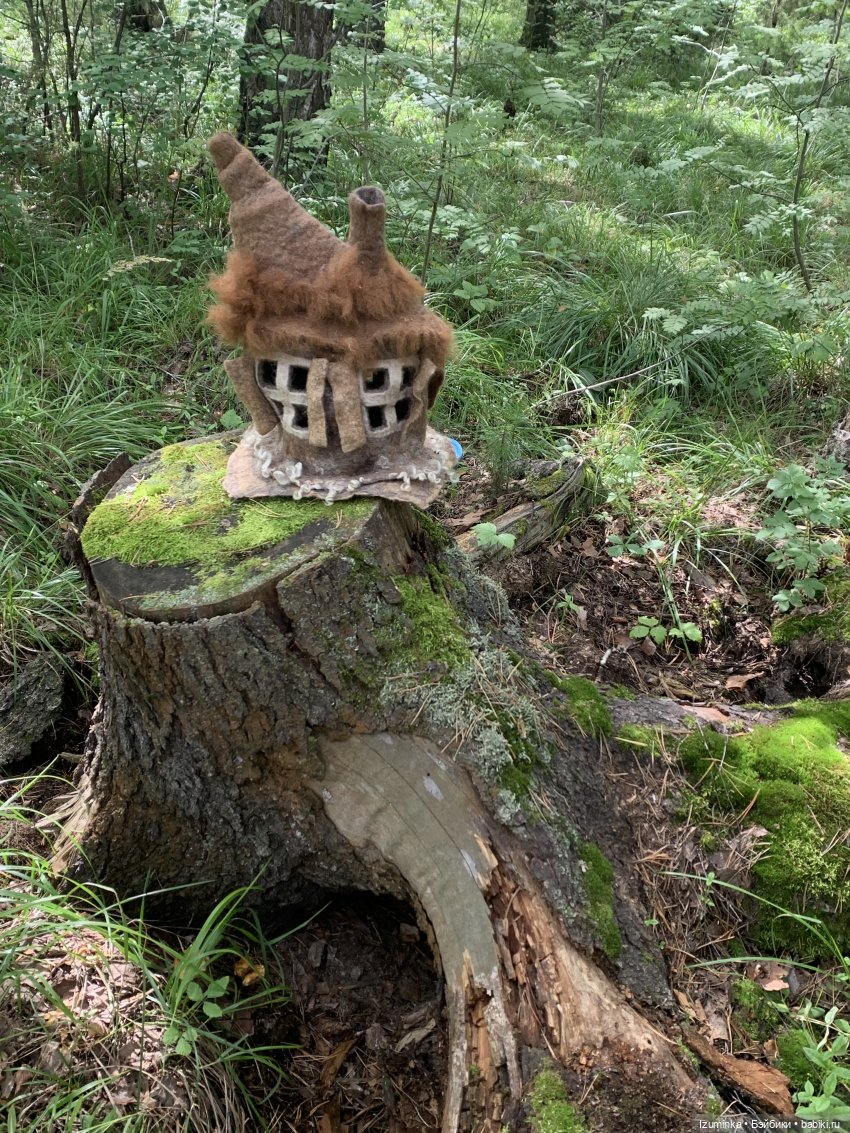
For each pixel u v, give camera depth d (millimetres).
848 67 2727
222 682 911
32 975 902
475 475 1674
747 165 3049
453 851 927
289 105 2582
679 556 1571
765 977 988
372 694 930
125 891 1065
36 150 2477
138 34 2461
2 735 1215
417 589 991
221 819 1018
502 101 3432
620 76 4266
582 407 1888
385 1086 979
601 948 909
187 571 923
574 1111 812
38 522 1490
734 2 3066
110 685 981
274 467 1012
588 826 1007
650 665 1405
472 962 889
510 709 972
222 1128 889
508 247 2213
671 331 1907
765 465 1707
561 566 1551
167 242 2316
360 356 904
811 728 1158
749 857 1044
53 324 1866
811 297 2141
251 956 1058
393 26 3955
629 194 2822
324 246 900
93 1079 877
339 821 971
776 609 1489
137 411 1742
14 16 2752
